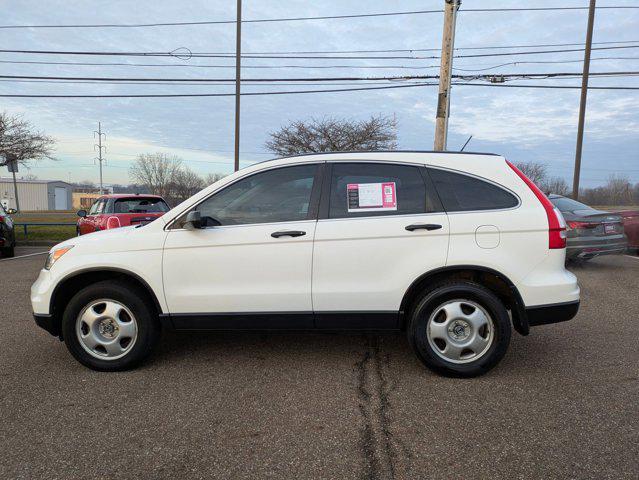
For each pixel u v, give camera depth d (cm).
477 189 369
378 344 453
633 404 322
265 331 379
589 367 391
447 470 250
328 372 384
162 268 373
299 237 366
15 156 1911
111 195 981
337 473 249
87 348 385
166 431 293
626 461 255
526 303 357
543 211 361
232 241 370
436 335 362
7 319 557
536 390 346
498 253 356
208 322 377
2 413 317
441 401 330
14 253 1266
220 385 360
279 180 382
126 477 246
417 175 373
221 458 263
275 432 291
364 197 372
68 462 259
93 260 375
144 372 386
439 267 356
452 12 1083
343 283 366
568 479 241
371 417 309
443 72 1108
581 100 1773
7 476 247
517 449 269
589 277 824
